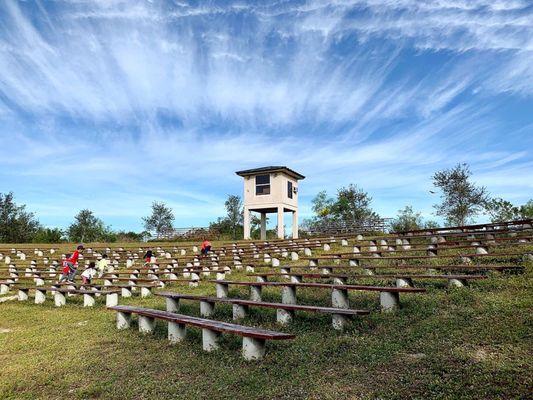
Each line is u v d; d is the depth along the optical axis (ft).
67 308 37.65
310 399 13.38
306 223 138.92
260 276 37.76
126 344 22.21
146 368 17.92
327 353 17.72
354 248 57.88
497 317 19.60
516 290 24.17
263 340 18.30
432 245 49.55
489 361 14.70
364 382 14.37
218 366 17.44
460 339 17.38
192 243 102.68
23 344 23.76
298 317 24.40
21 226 146.00
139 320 25.21
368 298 27.20
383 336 19.10
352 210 141.79
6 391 16.19
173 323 22.17
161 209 150.82
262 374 16.01
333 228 120.78
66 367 18.67
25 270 64.39
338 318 21.11
